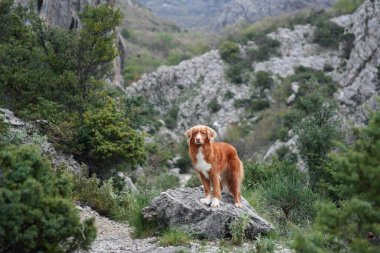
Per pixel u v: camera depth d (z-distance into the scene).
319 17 90.69
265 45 84.38
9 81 22.73
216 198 10.60
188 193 11.52
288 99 66.06
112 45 25.86
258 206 13.88
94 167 20.84
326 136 24.02
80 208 14.27
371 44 59.34
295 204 13.93
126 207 15.73
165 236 10.05
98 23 24.84
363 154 6.39
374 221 6.20
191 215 10.62
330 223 6.47
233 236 10.11
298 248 6.41
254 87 76.62
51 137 19.97
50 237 6.84
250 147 58.41
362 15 68.50
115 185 19.78
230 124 70.44
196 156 10.20
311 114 26.17
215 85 80.44
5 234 6.57
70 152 20.00
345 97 52.09
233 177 10.88
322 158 23.47
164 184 28.94
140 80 84.56
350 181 6.46
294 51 82.94
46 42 27.00
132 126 25.81
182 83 83.56
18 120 20.19
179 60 102.06
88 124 20.78
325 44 82.56
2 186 6.91
